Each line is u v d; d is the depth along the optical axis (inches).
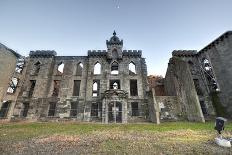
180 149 270.4
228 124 687.7
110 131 499.8
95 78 1172.5
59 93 1127.6
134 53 1262.3
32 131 516.1
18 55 1175.0
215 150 262.7
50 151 267.6
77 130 531.8
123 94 1034.7
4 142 342.6
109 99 1015.0
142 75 1188.5
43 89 1136.2
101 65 1224.2
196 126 619.2
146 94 1113.4
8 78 1072.8
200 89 1163.3
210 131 468.1
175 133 441.4
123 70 1202.0
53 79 1186.0
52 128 595.8
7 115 1024.9
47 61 1240.8
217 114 1029.8
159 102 1027.9
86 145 307.1
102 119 970.7
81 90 1141.1
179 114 989.2
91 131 502.9
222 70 1019.3
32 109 1069.8
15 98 1095.0
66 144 316.8
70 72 1210.6
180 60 1059.9
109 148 282.4
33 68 1221.7
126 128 583.5
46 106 1088.2
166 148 278.4
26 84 1160.2
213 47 1099.3
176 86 1074.7
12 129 574.2
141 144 310.3
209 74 1152.8
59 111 1071.0
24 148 288.4
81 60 1262.3
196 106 876.0
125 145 303.4
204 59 1206.3
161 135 413.1
